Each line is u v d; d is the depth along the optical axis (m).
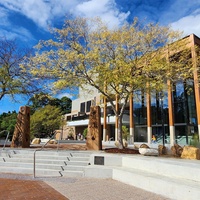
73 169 8.45
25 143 13.09
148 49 11.62
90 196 5.41
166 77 11.56
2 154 9.95
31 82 14.54
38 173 8.17
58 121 31.95
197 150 9.41
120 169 7.63
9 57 14.23
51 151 10.13
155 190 5.80
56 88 12.41
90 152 10.23
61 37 12.09
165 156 10.24
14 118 31.91
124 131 29.42
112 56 11.84
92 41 12.00
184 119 25.30
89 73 11.86
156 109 29.16
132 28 11.52
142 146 11.02
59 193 5.66
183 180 5.73
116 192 5.83
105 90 13.11
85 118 42.06
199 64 12.04
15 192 5.72
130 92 11.97
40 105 39.53
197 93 22.84
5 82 13.98
